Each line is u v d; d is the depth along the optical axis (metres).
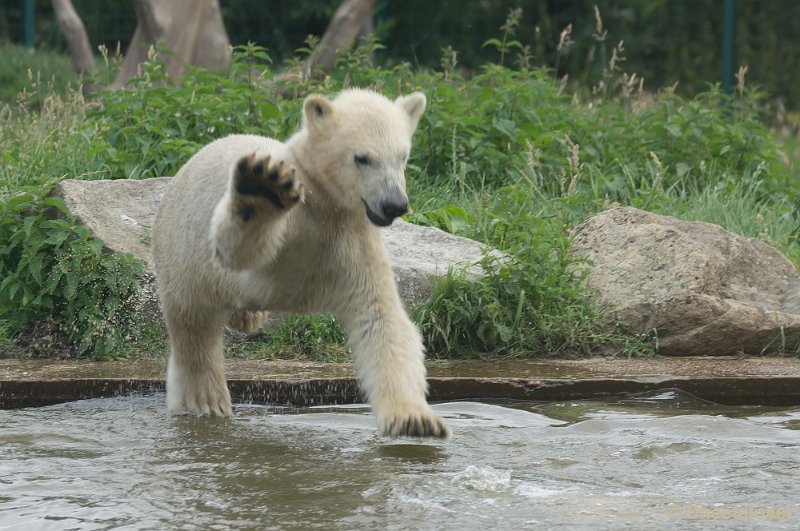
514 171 15.46
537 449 7.44
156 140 14.55
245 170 6.51
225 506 6.04
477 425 8.34
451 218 13.34
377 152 7.45
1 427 8.16
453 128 15.56
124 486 6.45
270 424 8.34
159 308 11.06
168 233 8.33
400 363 7.55
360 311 7.71
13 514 5.87
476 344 11.12
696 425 8.15
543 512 5.91
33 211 11.46
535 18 31.97
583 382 9.59
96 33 31.06
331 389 9.49
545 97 17.31
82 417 8.59
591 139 16.44
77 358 10.62
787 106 28.47
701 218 14.56
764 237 13.70
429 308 11.09
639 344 10.98
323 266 7.75
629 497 6.21
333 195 7.59
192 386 8.66
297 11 31.47
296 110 14.78
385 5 28.22
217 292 8.05
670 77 30.72
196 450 7.41
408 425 7.24
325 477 6.66
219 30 23.06
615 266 11.78
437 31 31.41
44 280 11.18
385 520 5.77
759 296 11.63
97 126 15.11
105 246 11.24
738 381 9.62
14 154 13.92
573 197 13.92
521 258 11.65
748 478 6.61
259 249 7.01
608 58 31.27
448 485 6.45
